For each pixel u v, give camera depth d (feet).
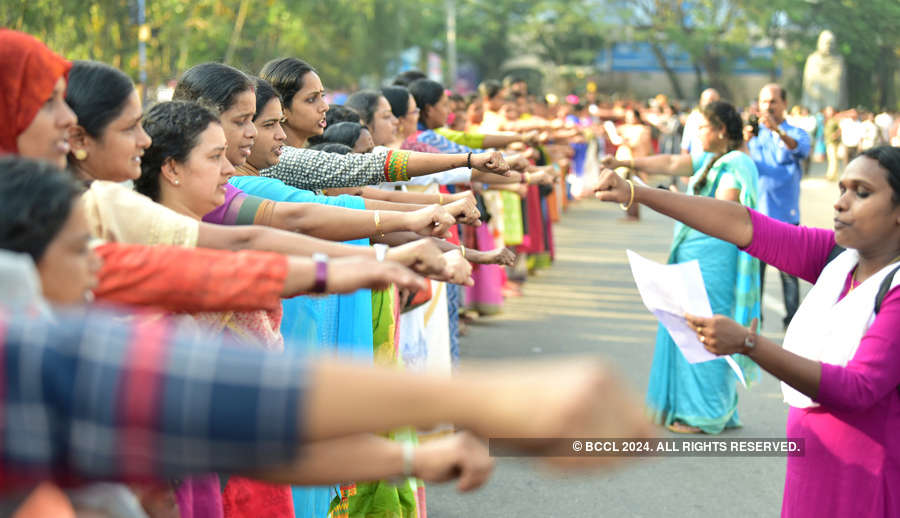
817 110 106.52
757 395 21.16
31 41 6.45
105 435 3.50
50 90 6.48
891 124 80.18
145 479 3.62
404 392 3.52
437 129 21.56
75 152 7.29
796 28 141.38
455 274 6.62
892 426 8.38
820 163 107.76
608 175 9.53
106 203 6.79
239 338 8.10
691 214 9.58
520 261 35.99
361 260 5.35
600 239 47.16
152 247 5.28
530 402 3.40
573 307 30.55
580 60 195.62
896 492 8.39
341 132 15.07
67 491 4.53
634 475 15.99
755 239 9.52
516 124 29.55
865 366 8.05
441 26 193.06
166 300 5.18
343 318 10.93
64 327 3.58
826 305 8.77
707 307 8.48
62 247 4.56
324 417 3.50
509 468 16.29
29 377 3.49
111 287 5.15
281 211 8.52
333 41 116.67
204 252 5.30
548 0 178.91
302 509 10.05
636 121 53.72
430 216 8.68
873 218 8.34
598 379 3.40
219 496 7.72
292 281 5.20
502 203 30.78
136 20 47.14
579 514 14.28
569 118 53.57
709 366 17.94
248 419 3.47
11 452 3.52
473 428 3.50
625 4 169.48
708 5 151.23
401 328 14.46
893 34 101.76
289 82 12.67
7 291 3.94
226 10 68.64
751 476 15.98
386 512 11.63
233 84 9.67
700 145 19.27
